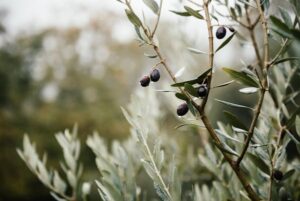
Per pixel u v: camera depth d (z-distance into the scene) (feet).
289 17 2.41
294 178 3.47
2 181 30.37
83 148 30.91
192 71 4.48
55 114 33.94
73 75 41.50
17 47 38.01
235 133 2.86
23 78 36.78
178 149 4.71
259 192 2.96
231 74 2.34
